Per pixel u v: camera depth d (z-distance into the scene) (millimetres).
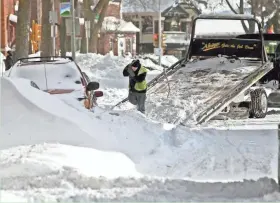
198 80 51094
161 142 33500
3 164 25922
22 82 33562
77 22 85000
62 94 41594
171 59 150625
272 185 24156
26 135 30281
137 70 46344
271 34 58219
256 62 53125
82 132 30656
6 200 20953
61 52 123688
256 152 32250
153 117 44906
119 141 31688
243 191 23438
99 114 35969
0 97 32031
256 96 49438
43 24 101750
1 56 105812
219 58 54500
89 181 24078
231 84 48719
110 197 22188
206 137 36781
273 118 50062
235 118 48719
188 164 29250
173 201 21859
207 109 43875
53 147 28406
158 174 27094
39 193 22594
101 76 94438
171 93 49125
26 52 81375
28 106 31625
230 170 28047
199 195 22844
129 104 49688
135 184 24266
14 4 141000
